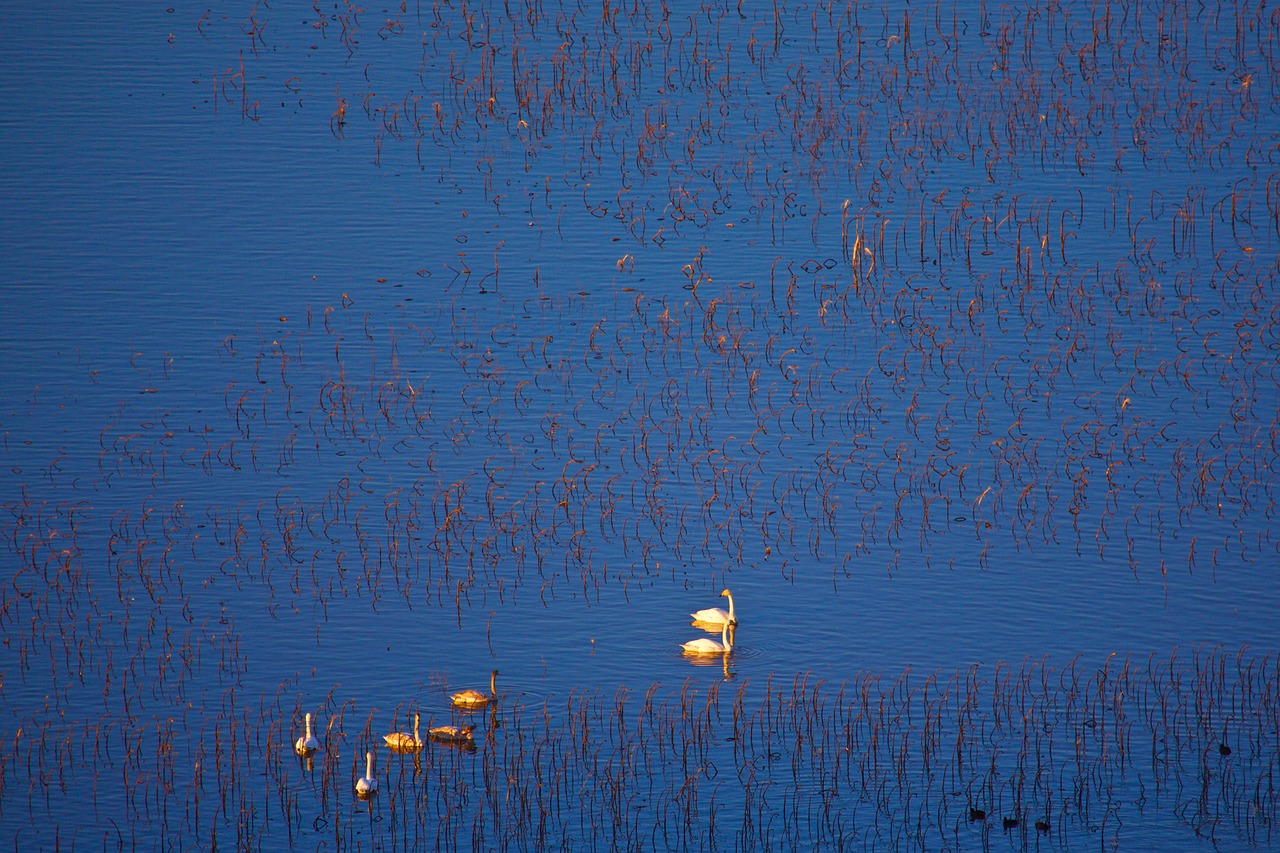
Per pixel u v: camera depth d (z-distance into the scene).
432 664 39.41
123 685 38.19
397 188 67.56
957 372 54.59
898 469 48.84
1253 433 50.22
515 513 46.62
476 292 60.16
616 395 53.59
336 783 34.66
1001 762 35.59
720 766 35.56
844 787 34.81
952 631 40.78
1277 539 44.69
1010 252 62.41
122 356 55.41
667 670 39.22
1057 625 41.03
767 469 48.97
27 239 62.44
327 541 45.03
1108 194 65.88
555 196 67.19
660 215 65.88
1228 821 33.41
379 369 55.00
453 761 35.50
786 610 41.84
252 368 54.94
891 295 59.78
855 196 66.62
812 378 54.38
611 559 44.34
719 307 58.84
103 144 69.69
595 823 33.66
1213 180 66.50
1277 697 37.03
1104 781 34.81
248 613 41.47
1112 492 47.22
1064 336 56.56
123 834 32.94
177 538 45.03
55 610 41.41
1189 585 42.66
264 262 61.75
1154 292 58.59
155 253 62.00
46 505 46.56
